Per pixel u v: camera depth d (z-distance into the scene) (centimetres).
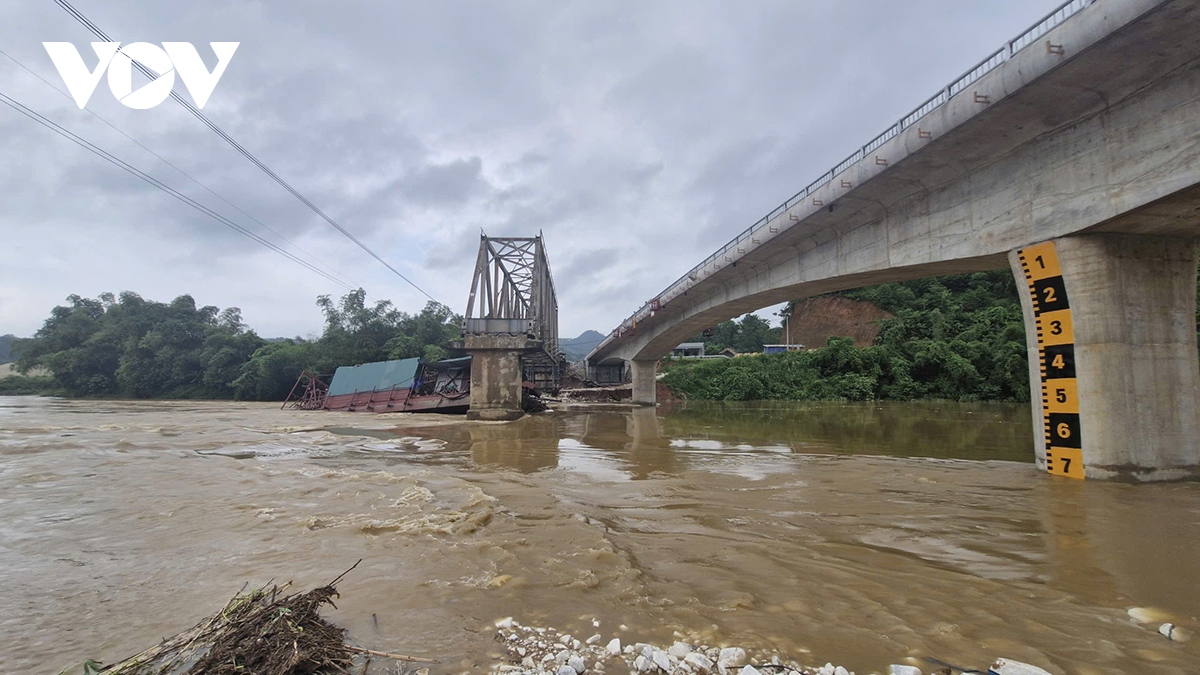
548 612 551
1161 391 1284
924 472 1421
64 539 804
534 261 4766
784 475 1379
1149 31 1034
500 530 848
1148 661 464
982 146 1495
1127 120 1186
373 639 488
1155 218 1220
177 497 1088
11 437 2281
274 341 8262
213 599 582
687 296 3884
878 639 497
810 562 708
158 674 407
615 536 830
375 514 944
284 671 406
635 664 450
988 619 541
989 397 5272
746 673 431
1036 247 1393
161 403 6444
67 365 7888
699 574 662
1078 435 1307
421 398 4203
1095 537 828
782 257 2702
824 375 6259
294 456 1748
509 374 3444
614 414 4034
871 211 2008
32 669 441
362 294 7388
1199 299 3481
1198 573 677
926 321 6216
